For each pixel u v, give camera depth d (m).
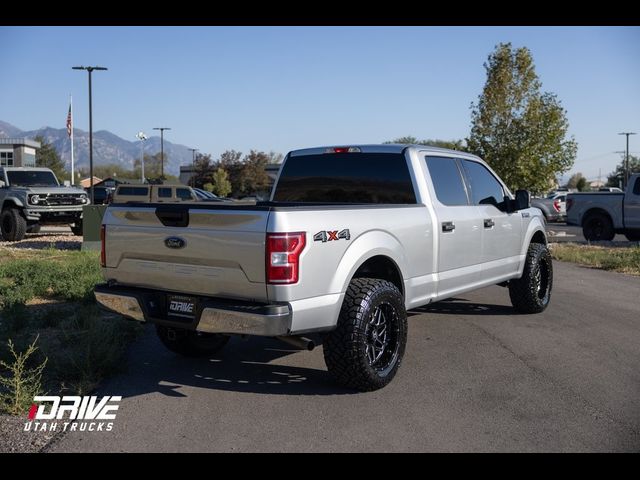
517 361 6.16
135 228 5.27
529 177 20.14
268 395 5.20
